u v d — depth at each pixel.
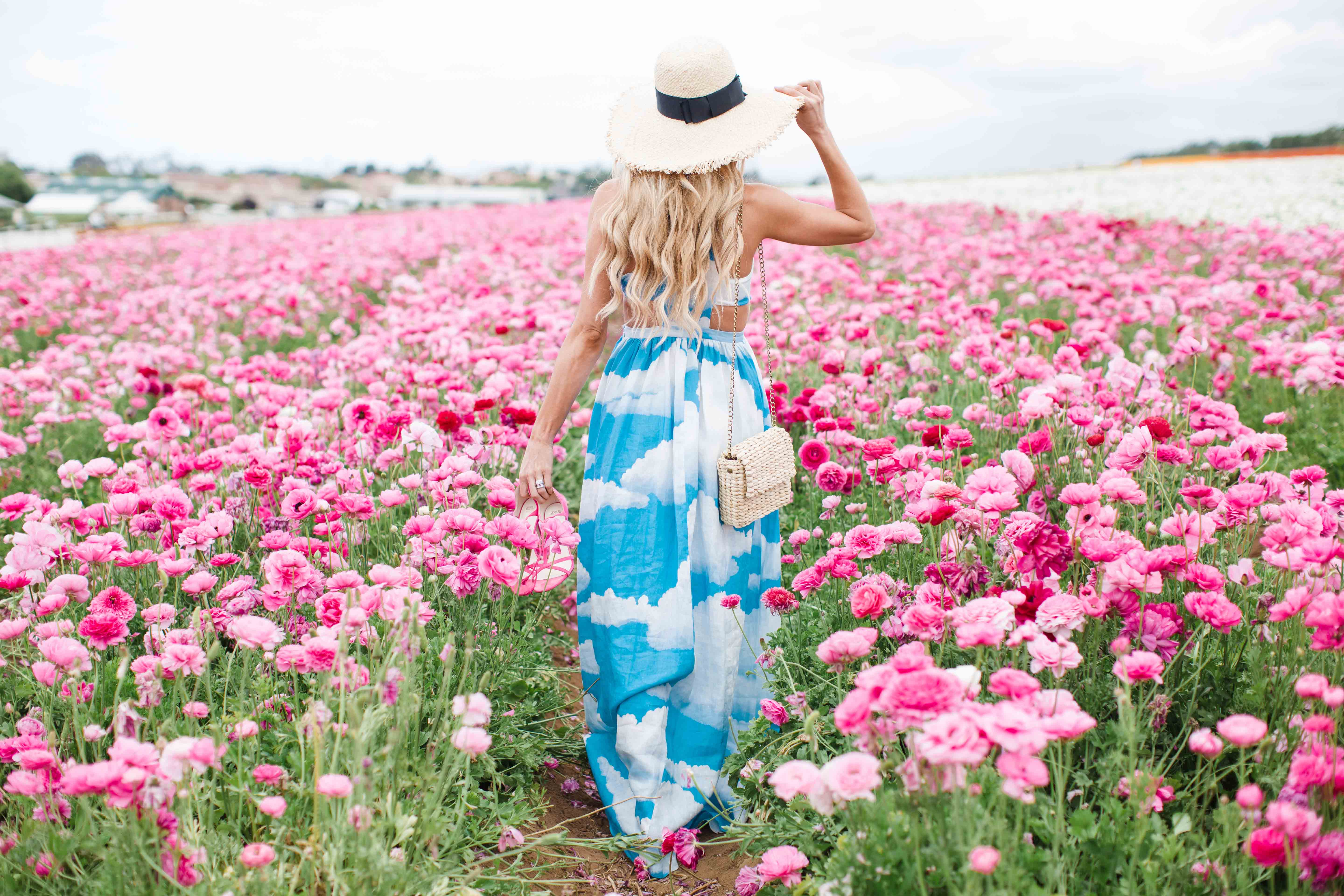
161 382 4.89
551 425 2.53
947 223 12.42
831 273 6.54
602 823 2.46
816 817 1.91
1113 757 1.72
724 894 2.19
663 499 2.39
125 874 1.60
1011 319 5.43
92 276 10.78
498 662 2.48
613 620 2.38
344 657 1.77
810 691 2.24
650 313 2.42
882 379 4.31
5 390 4.98
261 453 3.03
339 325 6.45
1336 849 1.45
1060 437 3.08
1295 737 1.83
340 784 1.63
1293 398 4.50
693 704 2.43
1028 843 1.58
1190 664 2.10
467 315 5.26
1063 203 16.66
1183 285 5.96
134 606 2.19
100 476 3.52
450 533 2.50
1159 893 1.58
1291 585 2.16
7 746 1.85
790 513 3.58
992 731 1.40
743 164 2.30
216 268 11.28
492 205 32.31
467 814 2.15
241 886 1.63
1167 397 3.36
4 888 1.67
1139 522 2.73
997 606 1.85
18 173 55.19
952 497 2.34
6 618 2.41
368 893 1.63
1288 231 10.60
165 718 1.95
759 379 2.59
